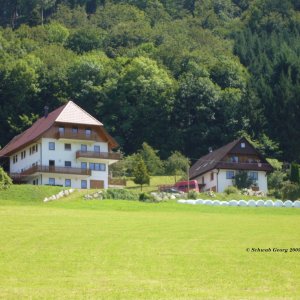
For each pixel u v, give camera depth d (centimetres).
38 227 9531
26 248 8000
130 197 15550
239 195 18288
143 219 10675
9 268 6988
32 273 6781
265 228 9800
